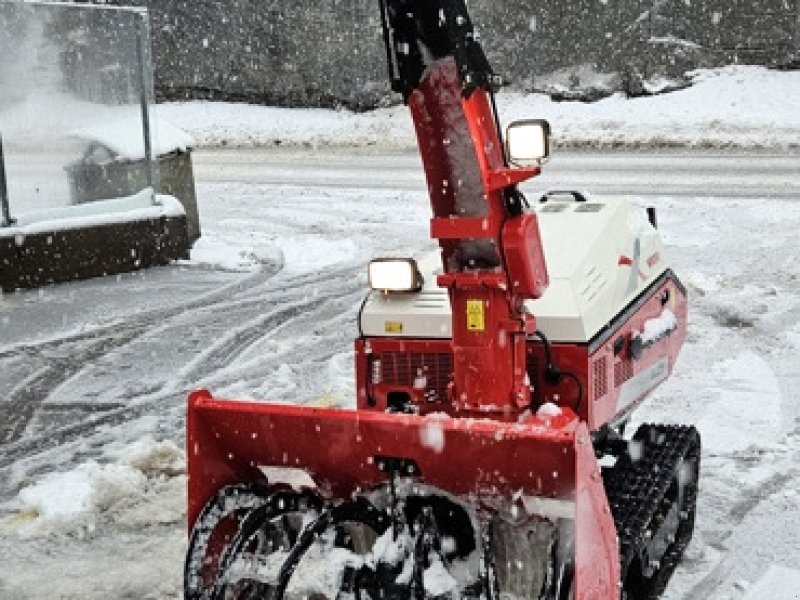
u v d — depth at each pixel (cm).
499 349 452
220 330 1071
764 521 593
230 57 3272
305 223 1684
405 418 423
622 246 547
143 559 584
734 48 2748
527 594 439
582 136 2367
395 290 516
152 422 809
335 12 3123
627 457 530
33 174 1274
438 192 446
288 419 443
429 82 435
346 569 427
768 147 2147
